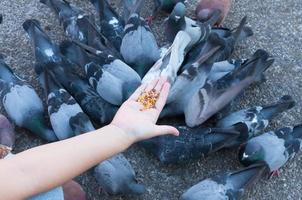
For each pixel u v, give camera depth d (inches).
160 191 45.9
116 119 31.2
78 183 44.4
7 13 59.1
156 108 32.4
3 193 27.3
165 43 55.6
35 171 28.1
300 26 61.5
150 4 61.6
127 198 44.9
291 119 52.5
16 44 56.3
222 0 56.5
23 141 48.5
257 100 53.6
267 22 61.4
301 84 55.7
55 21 58.9
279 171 47.9
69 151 28.9
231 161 48.3
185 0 58.5
